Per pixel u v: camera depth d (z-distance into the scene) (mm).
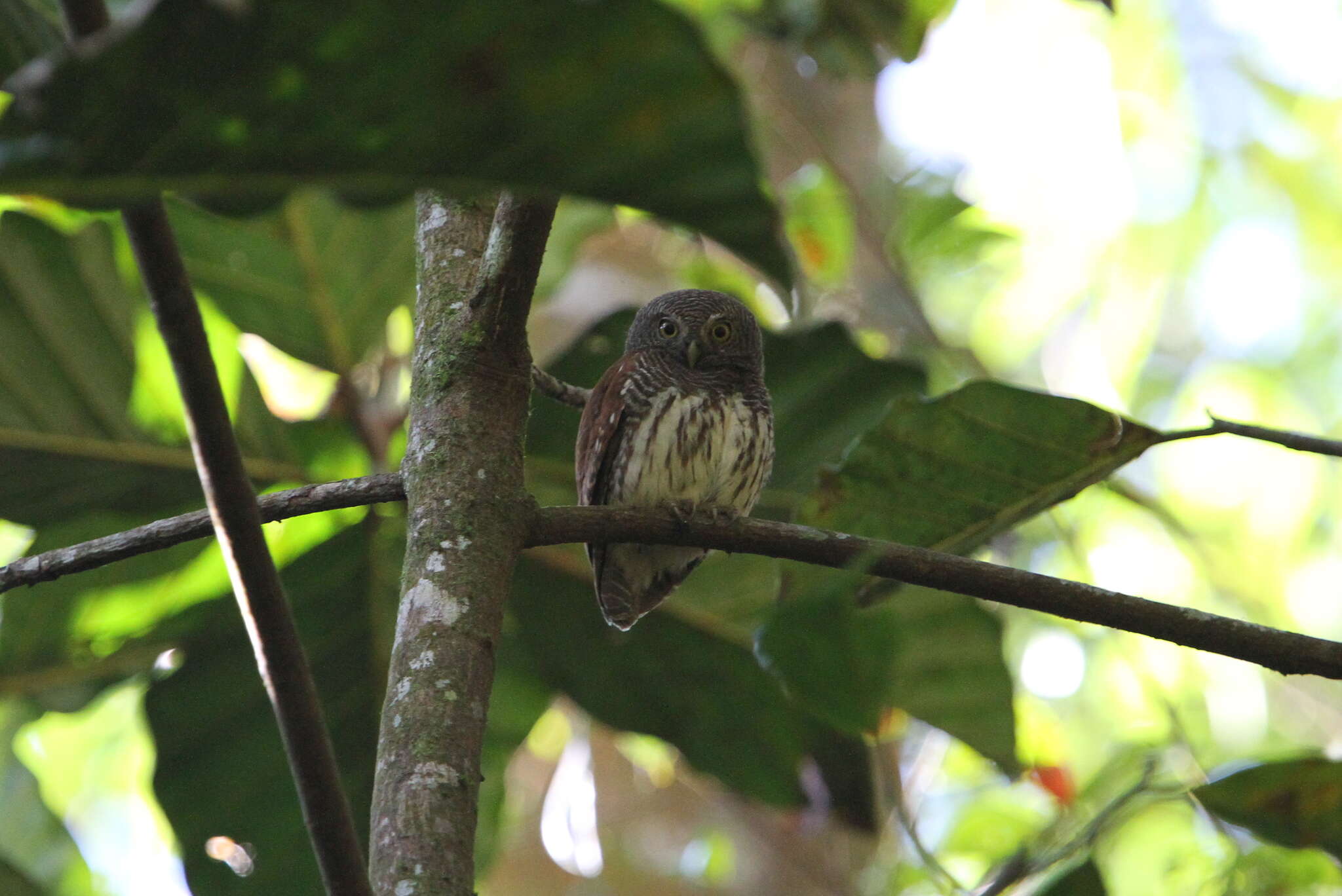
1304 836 5816
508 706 9359
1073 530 16219
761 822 14539
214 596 8617
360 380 9156
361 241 7973
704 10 13703
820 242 15422
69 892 11562
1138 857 10984
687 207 2350
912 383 8711
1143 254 20547
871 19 12555
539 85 2199
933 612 8305
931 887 13844
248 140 2305
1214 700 17922
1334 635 19891
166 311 3525
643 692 9133
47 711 9180
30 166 2256
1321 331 22547
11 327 7527
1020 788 14977
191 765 8422
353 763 8508
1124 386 20203
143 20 2088
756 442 9016
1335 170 21734
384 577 8234
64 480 7801
